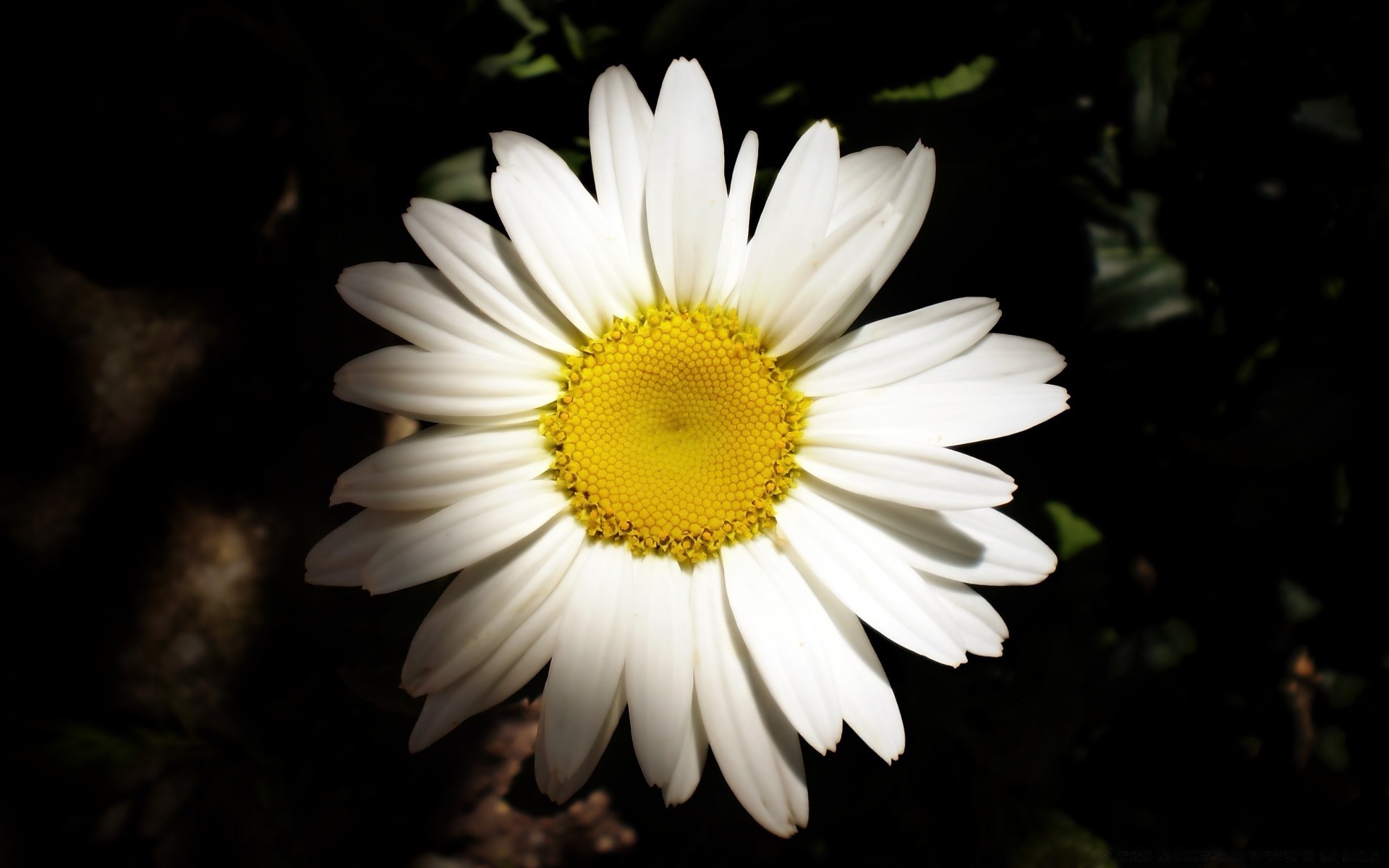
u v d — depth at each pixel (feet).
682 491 0.37
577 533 0.37
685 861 0.51
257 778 0.53
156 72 0.53
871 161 0.36
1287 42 0.43
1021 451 0.48
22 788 0.53
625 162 0.35
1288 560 0.47
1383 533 0.45
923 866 0.48
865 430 0.36
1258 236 0.45
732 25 0.39
